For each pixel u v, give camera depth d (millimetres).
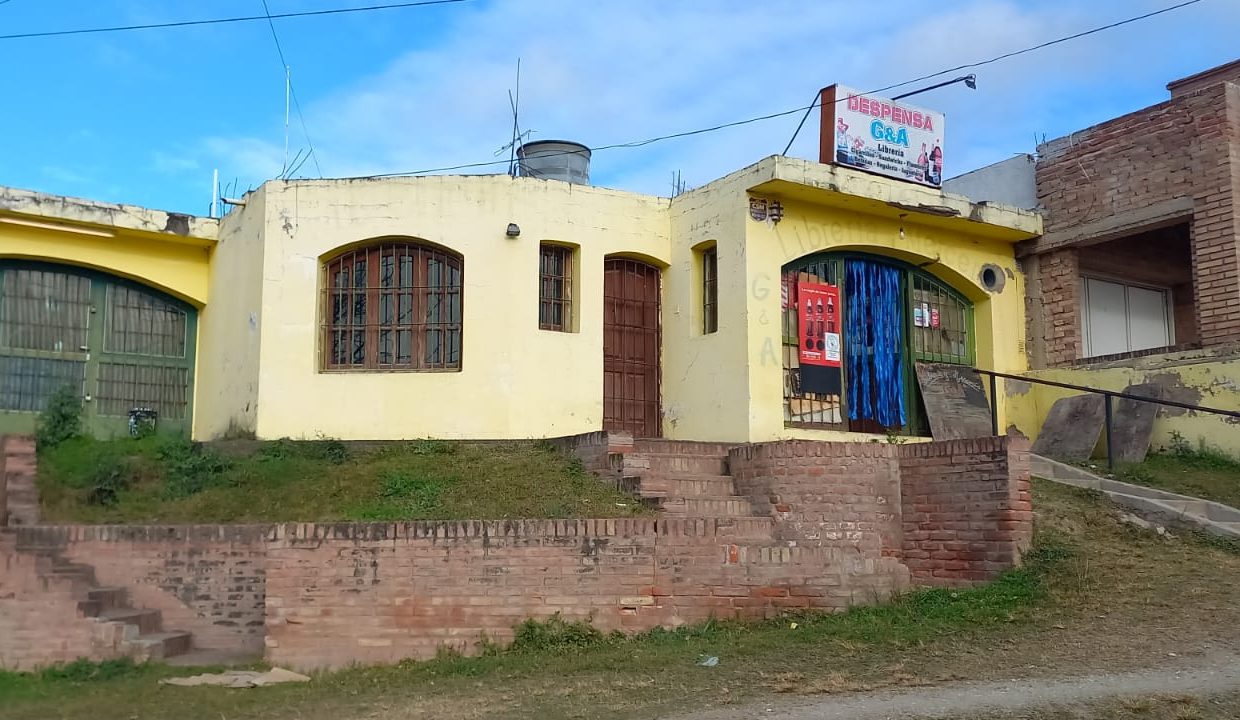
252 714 7781
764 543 10477
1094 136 16422
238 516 11742
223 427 15086
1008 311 17141
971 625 9016
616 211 15336
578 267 14961
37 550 10586
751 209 14469
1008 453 10414
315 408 14156
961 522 10773
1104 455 14906
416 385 14250
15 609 9578
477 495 11445
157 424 15930
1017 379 15539
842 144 14883
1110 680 7215
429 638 9688
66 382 15406
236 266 15227
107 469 12695
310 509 11641
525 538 9844
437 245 14539
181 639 10414
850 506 11188
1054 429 15453
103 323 15781
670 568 9898
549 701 7695
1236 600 9016
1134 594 9336
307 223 14492
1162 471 13555
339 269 14727
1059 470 13602
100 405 15609
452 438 14086
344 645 9672
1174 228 18250
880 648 8523
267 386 14047
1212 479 12984
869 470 11320
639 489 11203
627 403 15367
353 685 8727
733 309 14484
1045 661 7820
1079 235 16469
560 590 9789
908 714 6668
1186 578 9672
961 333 17078
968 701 6898
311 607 9734
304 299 14352
